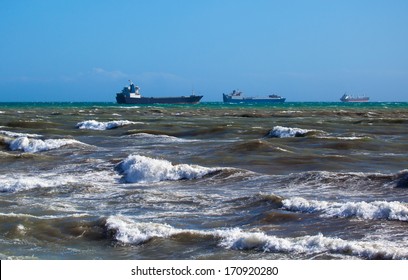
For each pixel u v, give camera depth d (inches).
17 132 2010.3
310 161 1206.3
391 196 854.5
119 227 686.5
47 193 941.8
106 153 1390.3
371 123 2309.3
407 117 3093.0
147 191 919.0
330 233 660.1
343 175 965.8
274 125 2223.2
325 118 2908.5
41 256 618.5
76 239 676.1
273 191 910.4
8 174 1141.1
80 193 933.2
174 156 1309.1
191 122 2498.8
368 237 637.3
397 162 1214.3
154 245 642.8
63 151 1448.1
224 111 4003.4
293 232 671.1
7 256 616.1
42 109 4682.6
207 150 1384.1
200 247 628.7
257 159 1240.2
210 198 863.7
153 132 1923.0
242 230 685.9
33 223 723.4
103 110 4146.2
